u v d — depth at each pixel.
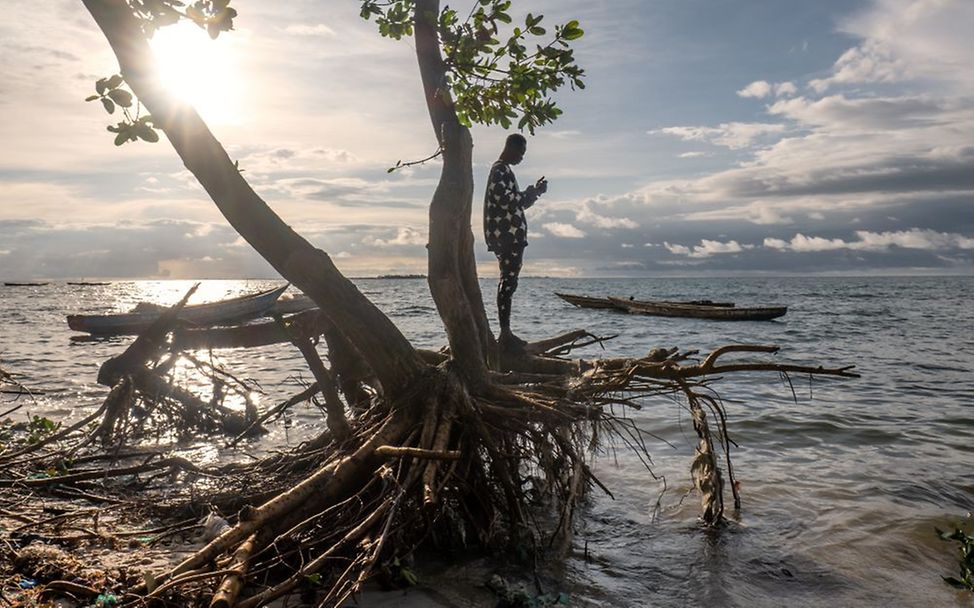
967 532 6.02
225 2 4.40
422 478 4.81
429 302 62.28
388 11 6.89
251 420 9.84
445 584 4.89
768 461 8.45
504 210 6.93
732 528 6.16
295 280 5.19
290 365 17.05
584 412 5.86
